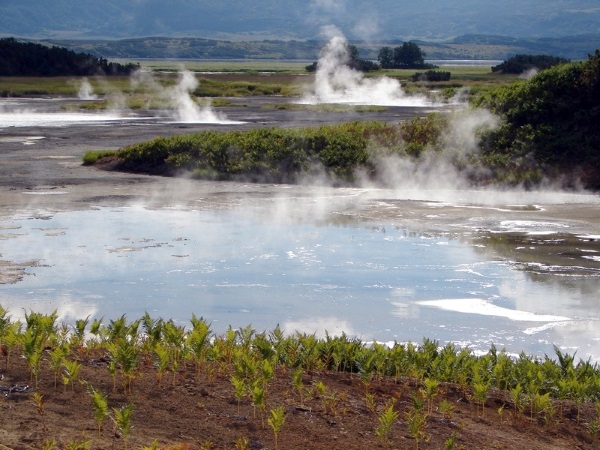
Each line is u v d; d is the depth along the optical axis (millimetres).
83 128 50719
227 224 21297
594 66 33031
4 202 24203
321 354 9609
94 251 17844
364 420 7547
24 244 18453
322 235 19953
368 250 18297
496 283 15531
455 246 18828
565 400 8875
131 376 7844
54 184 28125
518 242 19312
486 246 18828
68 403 7305
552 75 34406
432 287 15188
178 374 8383
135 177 30484
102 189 27234
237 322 12922
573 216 22734
